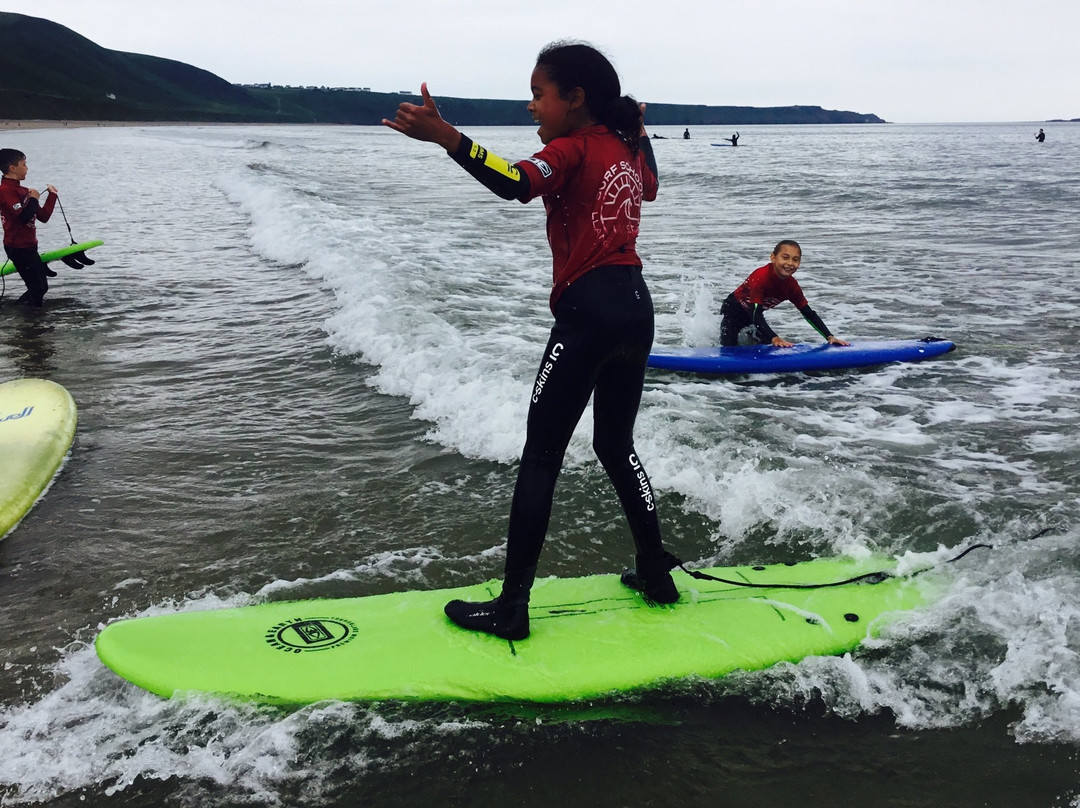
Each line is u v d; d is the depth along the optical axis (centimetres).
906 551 330
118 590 314
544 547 345
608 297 238
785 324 735
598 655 259
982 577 300
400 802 208
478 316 709
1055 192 1867
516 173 218
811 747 228
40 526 370
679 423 459
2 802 208
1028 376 568
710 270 987
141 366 616
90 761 222
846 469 404
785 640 269
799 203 1797
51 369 612
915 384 560
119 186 2164
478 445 446
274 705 242
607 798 210
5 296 880
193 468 431
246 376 586
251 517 374
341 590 312
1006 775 214
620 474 270
